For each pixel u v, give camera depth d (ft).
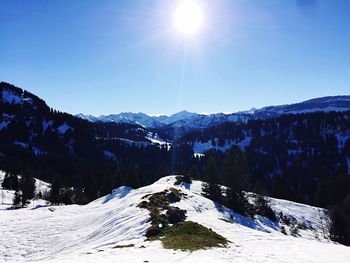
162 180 272.92
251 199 260.83
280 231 210.59
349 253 72.18
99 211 177.17
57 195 352.90
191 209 147.43
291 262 63.00
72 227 146.41
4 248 120.37
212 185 230.07
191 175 355.15
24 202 330.13
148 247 78.33
